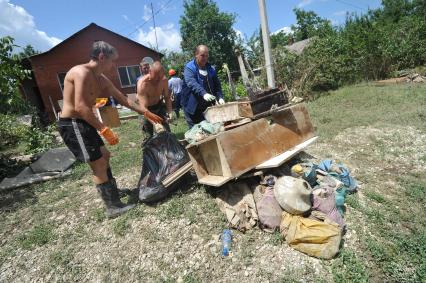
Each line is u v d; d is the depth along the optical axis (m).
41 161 5.49
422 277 2.53
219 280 2.67
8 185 4.90
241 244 3.00
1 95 5.76
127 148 6.55
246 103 3.63
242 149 3.44
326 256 2.73
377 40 14.19
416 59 14.73
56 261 3.06
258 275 2.67
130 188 4.28
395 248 2.87
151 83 4.58
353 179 3.84
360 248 2.88
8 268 3.06
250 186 3.52
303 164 3.87
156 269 2.85
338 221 3.03
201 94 4.25
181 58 29.47
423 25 14.70
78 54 16.75
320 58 12.17
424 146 5.16
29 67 17.41
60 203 4.18
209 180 3.49
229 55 33.91
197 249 3.00
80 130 3.26
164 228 3.29
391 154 4.94
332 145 5.45
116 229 3.34
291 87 11.49
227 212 3.30
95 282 2.80
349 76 13.77
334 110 8.22
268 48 8.13
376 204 3.53
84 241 3.29
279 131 3.95
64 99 3.28
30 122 10.25
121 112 13.93
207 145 3.49
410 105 7.92
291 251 2.86
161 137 3.83
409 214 3.35
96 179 3.49
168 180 3.64
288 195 3.05
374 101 8.85
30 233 3.54
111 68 3.38
